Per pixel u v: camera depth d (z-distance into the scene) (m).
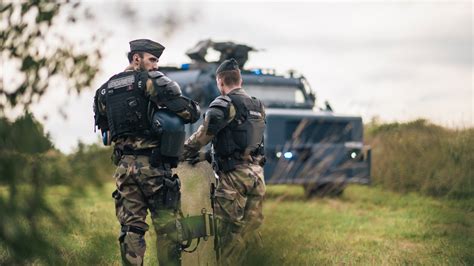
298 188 20.23
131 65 7.11
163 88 6.74
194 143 7.38
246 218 7.69
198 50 17.56
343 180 17.22
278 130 16.52
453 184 17.66
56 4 4.50
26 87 4.46
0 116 4.24
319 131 17.08
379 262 9.38
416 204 16.80
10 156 4.17
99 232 4.93
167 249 6.86
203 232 7.20
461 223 12.88
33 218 4.37
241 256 6.21
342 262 8.83
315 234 11.65
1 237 4.41
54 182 4.24
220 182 7.70
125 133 6.82
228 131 7.68
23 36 4.54
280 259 5.94
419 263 9.34
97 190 4.25
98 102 7.07
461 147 18.72
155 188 6.79
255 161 7.91
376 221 14.05
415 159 19.28
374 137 20.92
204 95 17.22
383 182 19.66
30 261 4.59
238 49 18.11
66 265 4.66
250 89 17.94
